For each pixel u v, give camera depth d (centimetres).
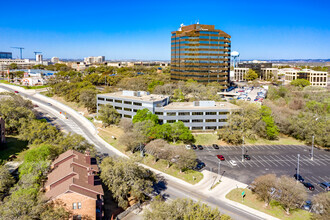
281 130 13562
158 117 13462
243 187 8394
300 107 17575
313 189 8269
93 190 5928
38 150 7931
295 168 9856
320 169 9781
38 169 6869
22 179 6644
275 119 13675
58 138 9912
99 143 12362
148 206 7325
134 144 10750
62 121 15650
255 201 7631
